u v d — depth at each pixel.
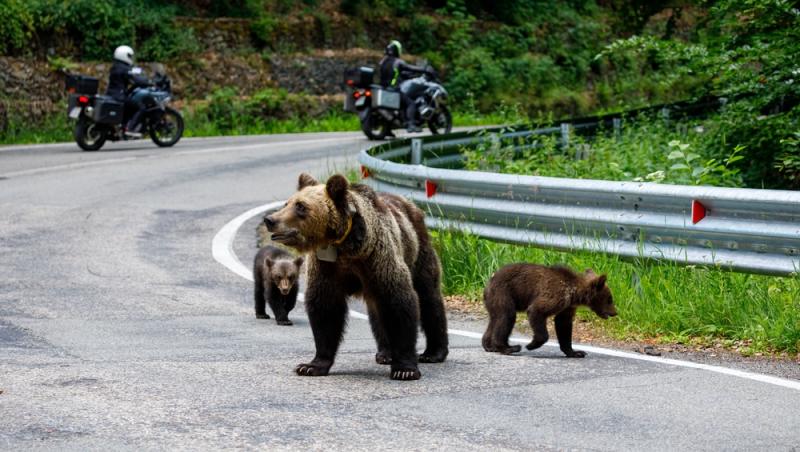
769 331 9.95
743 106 18.83
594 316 11.34
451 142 21.19
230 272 14.70
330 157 28.33
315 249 8.20
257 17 48.00
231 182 23.50
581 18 61.69
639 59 60.81
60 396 7.71
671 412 7.52
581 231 12.27
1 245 16.25
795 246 10.23
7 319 11.34
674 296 10.97
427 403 7.72
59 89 37.81
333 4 52.06
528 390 8.20
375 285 8.47
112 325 11.15
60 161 26.62
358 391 8.10
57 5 39.88
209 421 7.08
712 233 10.91
